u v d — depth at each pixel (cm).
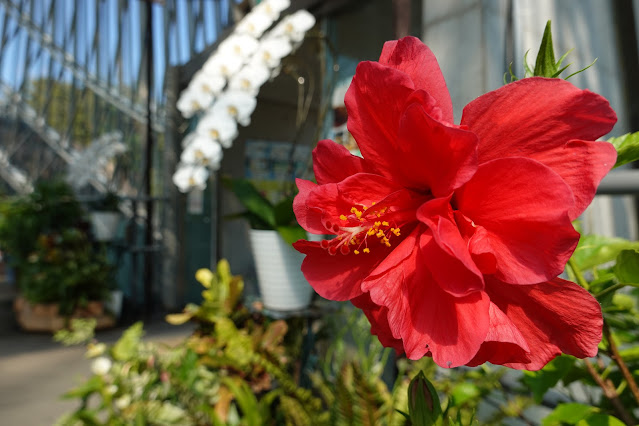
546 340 17
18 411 117
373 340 95
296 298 97
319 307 103
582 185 15
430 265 17
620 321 41
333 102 139
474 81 82
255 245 97
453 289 16
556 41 92
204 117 108
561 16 94
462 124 17
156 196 264
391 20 123
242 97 106
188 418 84
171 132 236
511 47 84
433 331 17
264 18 115
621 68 113
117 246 227
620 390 33
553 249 15
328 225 20
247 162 220
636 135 25
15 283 274
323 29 144
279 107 224
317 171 22
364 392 62
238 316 105
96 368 90
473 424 22
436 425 20
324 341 123
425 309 18
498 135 17
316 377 85
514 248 16
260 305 105
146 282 227
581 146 15
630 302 40
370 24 130
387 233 20
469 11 83
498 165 16
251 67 106
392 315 18
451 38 86
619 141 25
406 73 18
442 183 18
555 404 49
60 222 225
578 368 38
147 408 85
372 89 18
